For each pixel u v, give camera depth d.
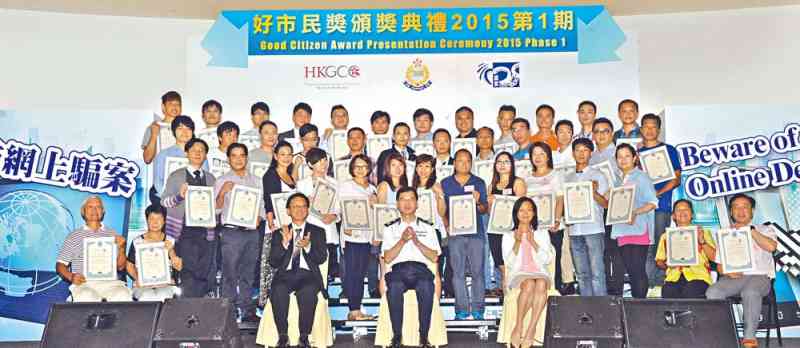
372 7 7.55
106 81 7.53
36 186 7.19
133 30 7.58
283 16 7.47
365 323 7.08
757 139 7.17
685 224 7.10
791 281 7.01
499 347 6.57
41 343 5.41
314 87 7.48
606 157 7.34
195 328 5.50
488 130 7.43
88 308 5.55
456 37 7.43
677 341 5.41
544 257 6.66
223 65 7.45
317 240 6.65
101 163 7.27
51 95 7.46
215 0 7.26
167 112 7.44
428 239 6.69
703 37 7.49
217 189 7.37
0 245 7.10
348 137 7.45
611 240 7.30
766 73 7.39
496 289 7.34
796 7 7.38
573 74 7.39
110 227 7.23
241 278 7.30
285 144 7.44
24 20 7.47
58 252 7.14
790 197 7.09
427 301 6.35
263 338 6.46
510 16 7.42
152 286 6.89
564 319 5.65
